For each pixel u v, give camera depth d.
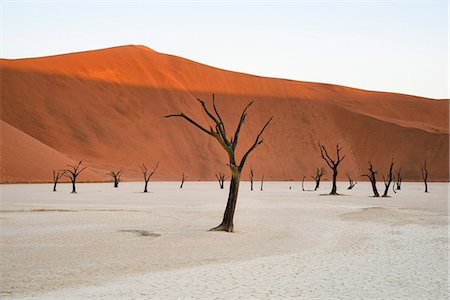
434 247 17.11
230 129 129.12
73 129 111.50
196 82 139.62
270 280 11.70
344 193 60.25
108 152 109.38
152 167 110.00
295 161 128.12
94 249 16.03
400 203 40.66
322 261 14.29
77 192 54.41
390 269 13.11
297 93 147.88
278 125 136.12
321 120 140.38
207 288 10.84
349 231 21.75
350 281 11.65
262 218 27.36
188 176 111.94
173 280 11.64
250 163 122.56
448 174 121.94
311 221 25.92
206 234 19.67
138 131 117.00
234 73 152.25
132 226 22.48
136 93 125.50
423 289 10.93
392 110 153.88
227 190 64.56
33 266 13.29
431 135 130.75
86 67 126.69
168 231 20.67
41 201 38.59
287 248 16.81
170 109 125.50
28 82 117.00
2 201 38.19
